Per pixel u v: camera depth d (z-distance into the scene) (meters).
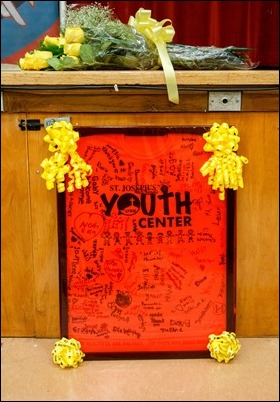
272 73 1.25
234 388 1.19
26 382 1.21
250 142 1.31
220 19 2.32
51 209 1.34
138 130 1.25
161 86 1.24
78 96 1.26
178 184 1.27
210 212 1.29
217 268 1.30
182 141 1.26
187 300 1.30
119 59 1.28
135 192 1.27
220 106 1.27
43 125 1.29
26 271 1.37
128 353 1.30
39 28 2.19
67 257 1.28
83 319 1.30
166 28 1.27
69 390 1.18
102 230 1.28
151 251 1.29
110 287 1.29
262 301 1.39
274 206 1.34
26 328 1.40
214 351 1.28
